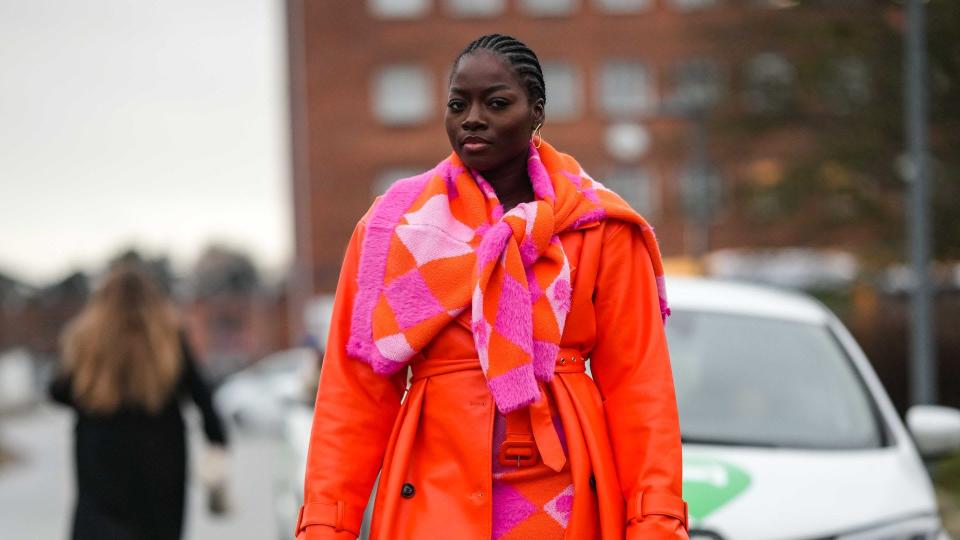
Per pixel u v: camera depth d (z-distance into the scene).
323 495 4.44
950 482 17.58
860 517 6.86
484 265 4.23
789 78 30.02
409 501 4.36
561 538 4.32
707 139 33.22
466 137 4.41
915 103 19.06
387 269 4.41
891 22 27.78
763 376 8.08
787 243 32.44
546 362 4.31
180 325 9.07
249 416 38.03
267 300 88.44
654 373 4.43
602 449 4.36
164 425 8.90
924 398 18.66
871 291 29.41
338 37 81.06
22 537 16.73
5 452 32.03
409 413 4.40
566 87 81.12
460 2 81.12
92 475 8.79
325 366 4.56
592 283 4.42
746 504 6.73
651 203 79.69
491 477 4.31
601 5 81.06
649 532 4.26
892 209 29.25
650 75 80.88
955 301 27.77
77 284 93.62
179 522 8.97
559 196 4.42
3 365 59.78
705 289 8.98
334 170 80.94
